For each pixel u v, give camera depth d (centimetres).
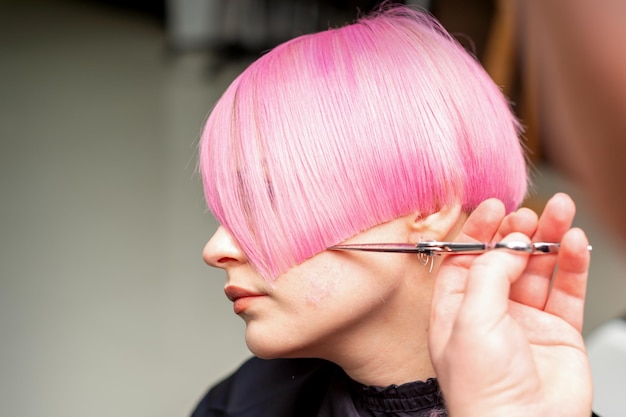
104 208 259
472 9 201
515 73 186
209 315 199
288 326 57
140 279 216
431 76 55
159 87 386
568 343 47
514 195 60
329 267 55
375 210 54
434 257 56
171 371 177
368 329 57
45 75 404
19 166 290
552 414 42
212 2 432
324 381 71
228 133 57
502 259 44
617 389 88
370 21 61
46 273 219
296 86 55
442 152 54
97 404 167
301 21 404
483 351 40
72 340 189
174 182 280
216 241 59
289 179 54
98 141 317
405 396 57
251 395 76
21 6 559
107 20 528
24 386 173
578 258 45
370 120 53
